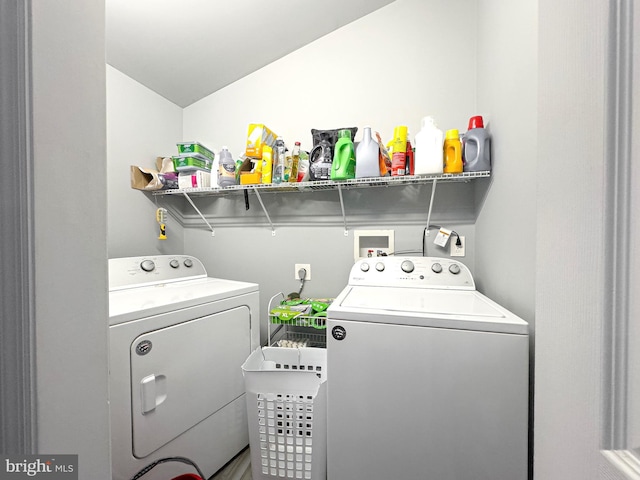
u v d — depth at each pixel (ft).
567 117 1.26
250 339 5.43
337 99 6.31
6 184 1.30
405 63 5.88
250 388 4.26
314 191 6.60
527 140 3.21
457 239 5.78
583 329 1.15
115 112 5.98
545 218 1.44
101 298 1.61
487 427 3.17
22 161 1.28
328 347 3.66
